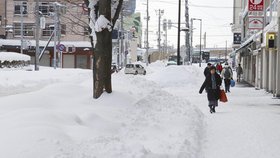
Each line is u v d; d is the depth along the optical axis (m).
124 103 11.86
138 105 12.19
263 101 21.94
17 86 20.92
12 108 9.69
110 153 6.90
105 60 12.16
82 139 7.72
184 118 11.98
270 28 26.27
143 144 8.55
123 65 72.81
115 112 10.68
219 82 16.47
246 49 47.09
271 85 28.23
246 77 49.53
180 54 46.72
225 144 10.18
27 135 6.95
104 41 12.16
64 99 11.47
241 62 62.72
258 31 34.62
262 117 14.98
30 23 66.62
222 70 36.84
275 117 15.00
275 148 9.74
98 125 9.23
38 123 7.83
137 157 6.91
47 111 8.88
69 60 65.56
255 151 9.43
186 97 24.20
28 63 55.31
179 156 7.94
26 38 67.00
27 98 10.52
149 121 10.74
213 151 9.41
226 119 14.41
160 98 14.14
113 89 13.30
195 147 9.15
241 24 61.59
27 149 6.37
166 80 35.53
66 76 26.89
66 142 7.19
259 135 11.36
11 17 67.38
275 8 24.97
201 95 25.66
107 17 12.45
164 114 12.05
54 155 6.31
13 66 48.72
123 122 10.02
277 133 11.69
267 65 30.69
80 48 64.56
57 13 43.06
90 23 12.76
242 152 9.32
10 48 65.25
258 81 34.44
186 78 35.81
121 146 7.36
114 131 9.26
